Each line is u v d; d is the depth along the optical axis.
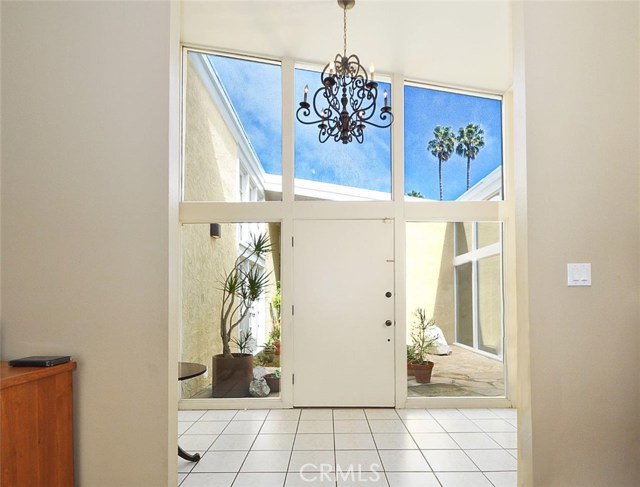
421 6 3.61
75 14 2.27
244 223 4.90
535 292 2.19
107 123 2.24
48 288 2.19
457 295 4.88
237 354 4.85
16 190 2.21
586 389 2.17
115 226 2.21
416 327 4.85
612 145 2.24
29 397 1.88
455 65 4.54
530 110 2.24
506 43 4.03
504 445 3.60
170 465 2.17
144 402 2.15
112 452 2.14
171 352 2.21
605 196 2.22
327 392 4.74
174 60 2.34
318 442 3.70
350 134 3.71
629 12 2.27
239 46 4.76
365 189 4.91
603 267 2.21
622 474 2.15
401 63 4.62
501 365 4.86
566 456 2.15
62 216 2.21
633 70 2.26
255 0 3.86
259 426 4.14
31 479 1.88
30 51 2.26
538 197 2.22
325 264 4.82
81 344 2.17
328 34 4.26
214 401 4.75
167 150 2.23
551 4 2.28
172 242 2.25
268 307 4.85
